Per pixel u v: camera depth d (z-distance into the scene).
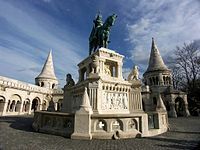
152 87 40.06
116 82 11.66
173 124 16.41
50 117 9.43
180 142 7.29
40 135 8.38
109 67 13.69
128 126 8.42
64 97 14.52
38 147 5.97
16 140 7.07
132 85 12.73
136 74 13.35
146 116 8.97
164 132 10.34
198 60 40.72
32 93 39.25
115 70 13.48
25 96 36.66
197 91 39.28
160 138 8.18
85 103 8.03
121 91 12.01
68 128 8.30
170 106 34.97
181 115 35.91
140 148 6.16
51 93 45.69
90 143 6.77
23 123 14.79
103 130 7.98
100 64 12.36
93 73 10.68
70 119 8.34
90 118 7.86
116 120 8.24
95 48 14.72
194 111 39.03
